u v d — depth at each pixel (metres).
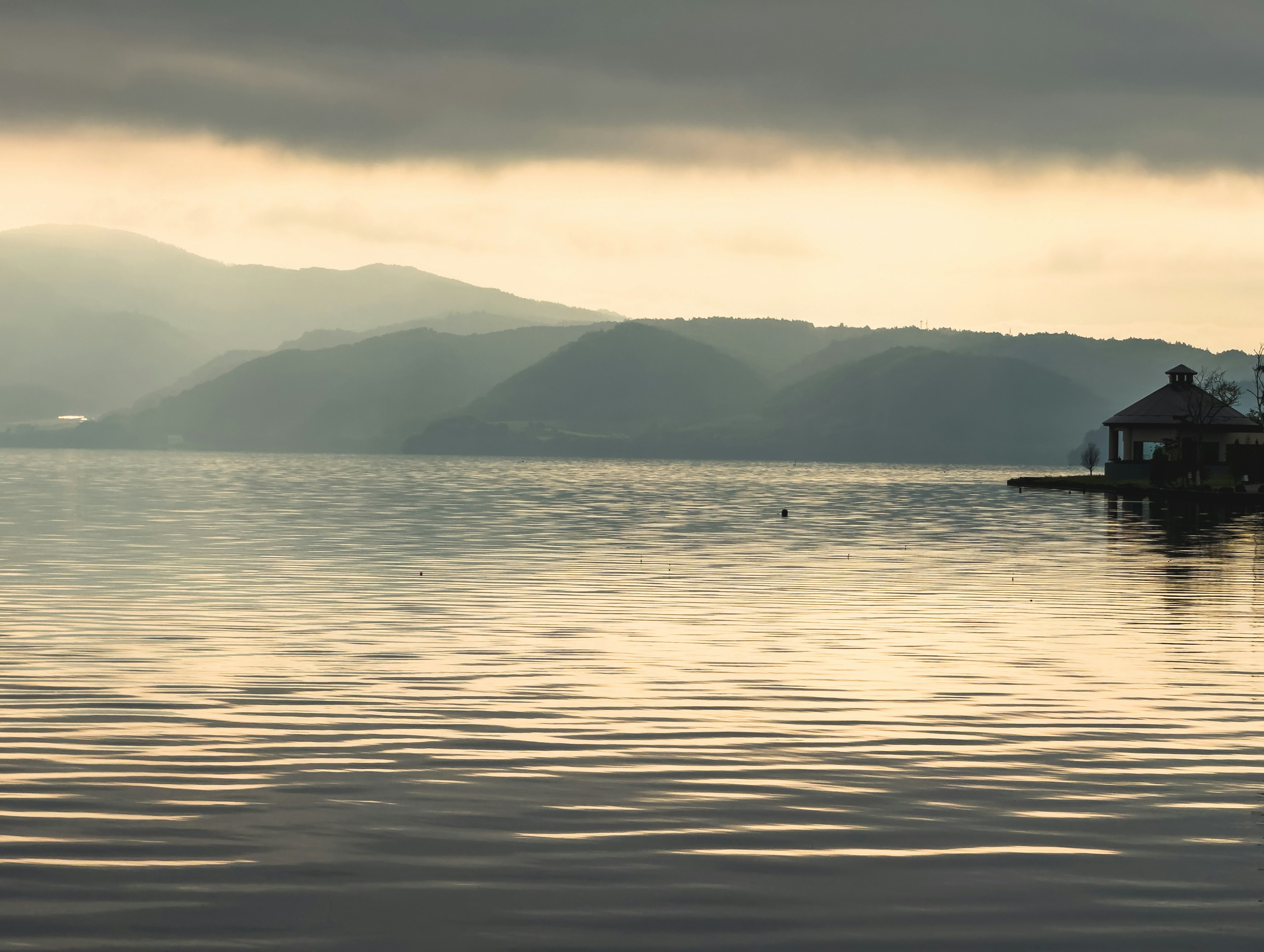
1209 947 14.23
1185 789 20.91
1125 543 82.00
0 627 39.78
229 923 14.62
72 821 18.59
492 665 33.03
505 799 19.98
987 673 32.34
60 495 152.75
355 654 34.66
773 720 26.31
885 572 61.28
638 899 15.52
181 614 43.25
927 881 16.31
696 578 57.66
